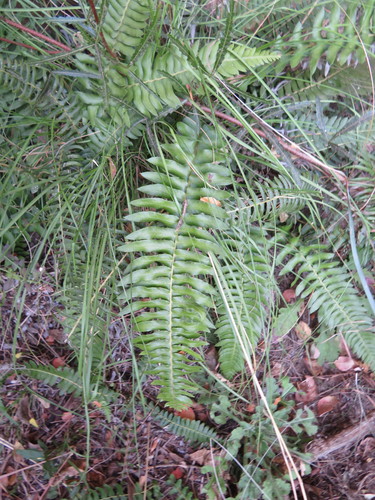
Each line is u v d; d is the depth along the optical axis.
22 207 0.72
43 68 0.66
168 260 0.64
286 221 0.85
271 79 0.77
